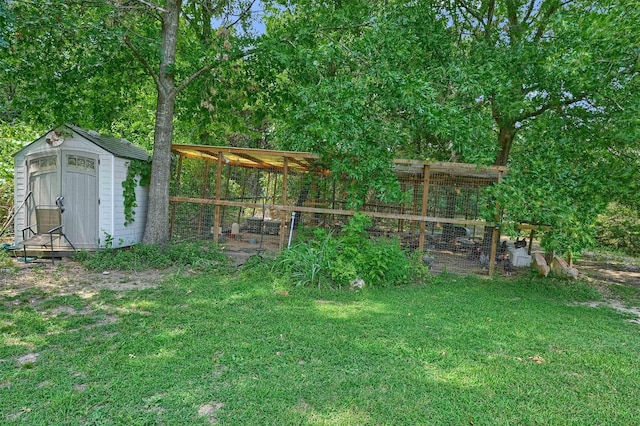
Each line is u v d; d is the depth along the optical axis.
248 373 3.10
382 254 6.40
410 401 2.76
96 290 5.38
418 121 7.02
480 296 5.85
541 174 6.69
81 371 3.05
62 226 7.15
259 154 8.31
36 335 3.76
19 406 2.56
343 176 8.24
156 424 2.42
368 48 7.09
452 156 9.66
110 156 7.75
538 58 7.54
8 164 9.76
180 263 7.04
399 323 4.40
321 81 7.08
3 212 9.60
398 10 8.20
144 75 8.87
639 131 5.80
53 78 7.92
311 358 3.41
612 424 2.59
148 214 7.86
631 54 5.70
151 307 4.68
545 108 8.30
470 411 2.67
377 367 3.28
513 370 3.32
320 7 8.51
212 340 3.71
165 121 7.81
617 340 4.20
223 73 8.36
